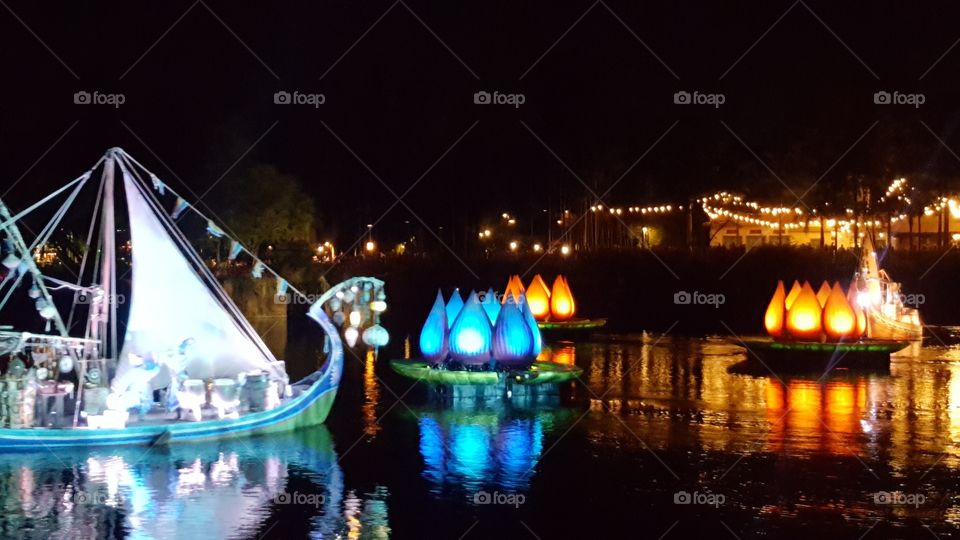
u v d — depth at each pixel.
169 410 19.98
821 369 30.17
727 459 18.70
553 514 15.49
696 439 20.30
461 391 24.88
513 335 25.12
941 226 54.03
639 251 52.84
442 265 56.41
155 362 19.31
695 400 24.67
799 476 17.62
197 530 14.53
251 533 14.49
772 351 31.02
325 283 50.03
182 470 17.52
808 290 30.70
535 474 17.66
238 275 46.47
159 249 20.25
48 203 42.97
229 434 19.72
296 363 31.92
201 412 20.09
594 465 18.28
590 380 28.02
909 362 32.22
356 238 64.25
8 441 18.11
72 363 19.84
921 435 20.62
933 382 27.80
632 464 18.42
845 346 29.75
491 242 64.56
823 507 15.94
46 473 17.14
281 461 18.30
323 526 14.84
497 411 23.19
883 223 56.16
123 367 19.52
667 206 56.00
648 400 24.66
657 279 51.47
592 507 15.88
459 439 20.28
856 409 23.47
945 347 36.69
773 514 15.59
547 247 61.09
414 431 20.94
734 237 63.00
